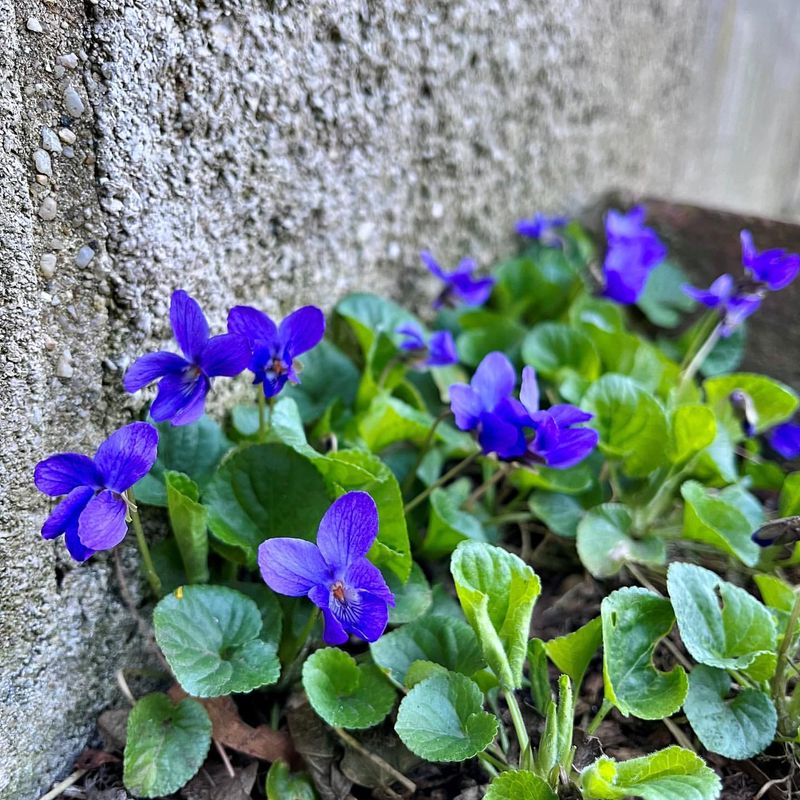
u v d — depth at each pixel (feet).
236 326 0.52
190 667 0.48
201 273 0.57
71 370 0.50
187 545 0.53
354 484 0.55
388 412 0.63
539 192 0.93
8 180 0.44
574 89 0.91
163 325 0.55
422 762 0.52
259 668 0.48
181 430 0.57
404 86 0.70
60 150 0.47
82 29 0.46
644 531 0.64
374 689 0.51
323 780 0.51
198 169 0.55
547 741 0.45
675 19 1.07
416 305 0.81
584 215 1.01
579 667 0.52
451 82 0.74
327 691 0.50
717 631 0.52
